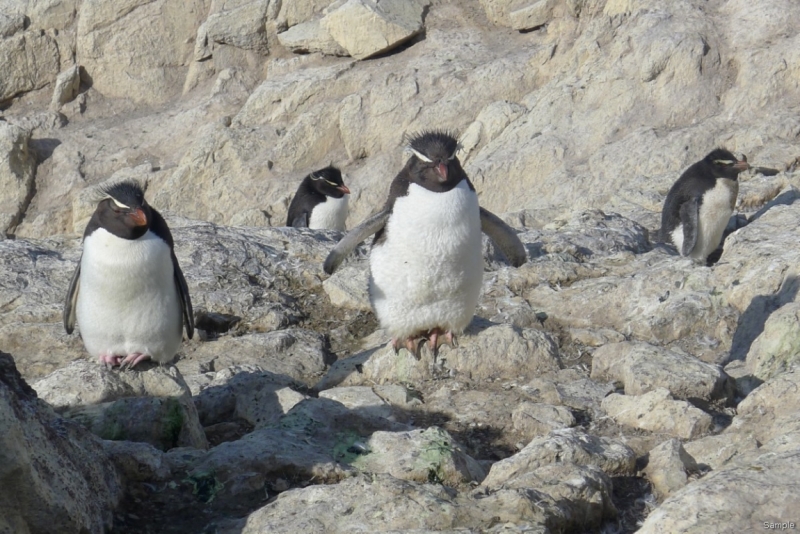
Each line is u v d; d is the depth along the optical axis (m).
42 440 5.88
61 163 33.19
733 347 10.06
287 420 8.02
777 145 20.22
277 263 13.02
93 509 6.10
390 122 29.78
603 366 9.73
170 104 35.50
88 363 8.46
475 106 29.23
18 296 11.65
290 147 30.56
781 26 24.20
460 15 32.34
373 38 31.45
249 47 34.47
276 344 10.88
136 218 7.79
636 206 18.23
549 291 11.78
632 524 6.70
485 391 9.29
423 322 9.32
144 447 7.02
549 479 6.54
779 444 6.37
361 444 7.53
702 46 24.33
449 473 7.00
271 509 6.29
